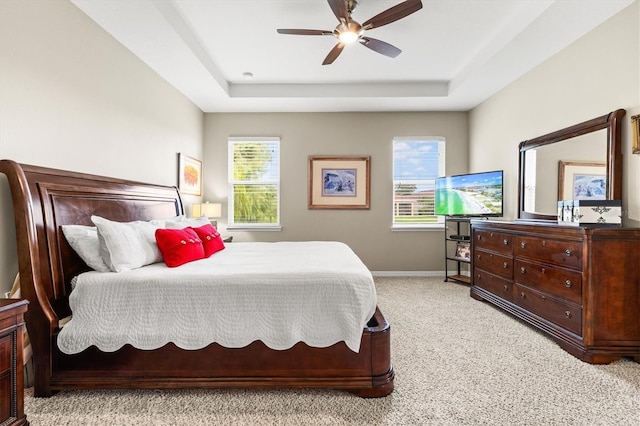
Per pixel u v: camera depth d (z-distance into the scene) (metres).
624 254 2.16
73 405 1.65
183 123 4.17
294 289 1.76
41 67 2.03
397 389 1.80
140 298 1.75
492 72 3.55
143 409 1.62
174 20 2.64
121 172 2.87
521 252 2.88
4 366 1.31
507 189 3.93
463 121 4.92
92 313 1.73
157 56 3.10
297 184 4.94
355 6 2.53
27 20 1.93
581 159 2.78
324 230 4.95
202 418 1.56
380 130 4.93
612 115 2.45
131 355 1.72
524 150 3.53
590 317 2.15
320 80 4.19
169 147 3.79
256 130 4.91
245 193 5.00
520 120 3.67
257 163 4.98
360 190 4.94
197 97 4.27
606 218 2.29
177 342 1.70
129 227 2.16
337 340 1.72
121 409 1.62
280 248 3.06
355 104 4.59
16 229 1.72
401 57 3.55
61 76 2.19
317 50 3.38
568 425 1.51
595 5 2.37
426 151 4.99
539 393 1.77
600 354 2.12
